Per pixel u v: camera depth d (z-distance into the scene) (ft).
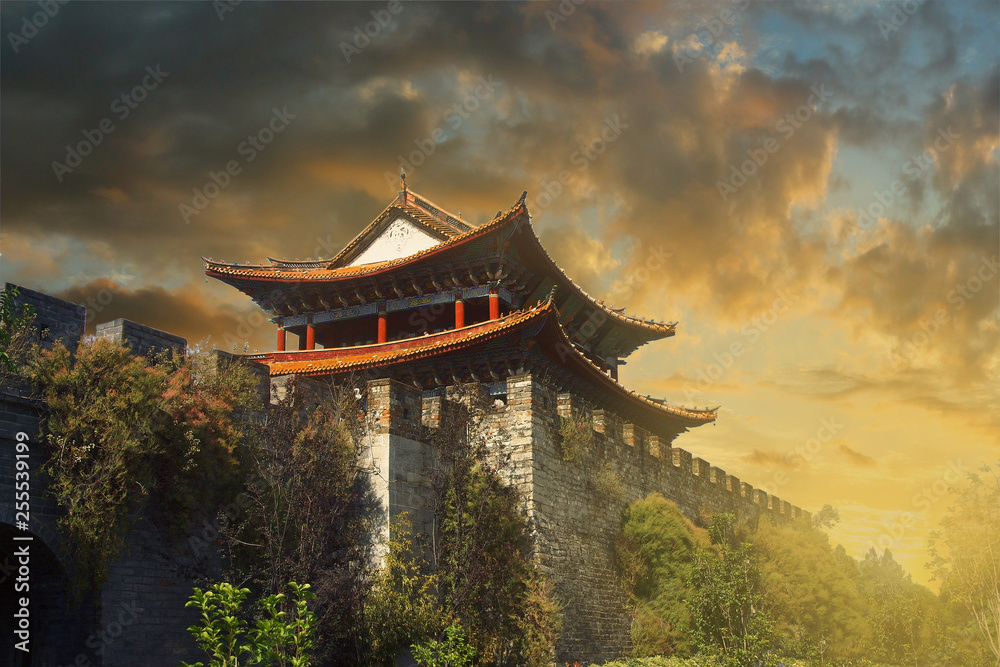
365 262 198.90
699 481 177.17
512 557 116.37
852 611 156.15
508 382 127.65
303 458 105.50
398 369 167.53
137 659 94.22
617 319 206.49
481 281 181.37
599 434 142.72
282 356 184.24
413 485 116.57
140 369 95.86
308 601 99.14
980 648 139.54
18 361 92.27
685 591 132.16
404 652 106.01
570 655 119.75
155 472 97.45
